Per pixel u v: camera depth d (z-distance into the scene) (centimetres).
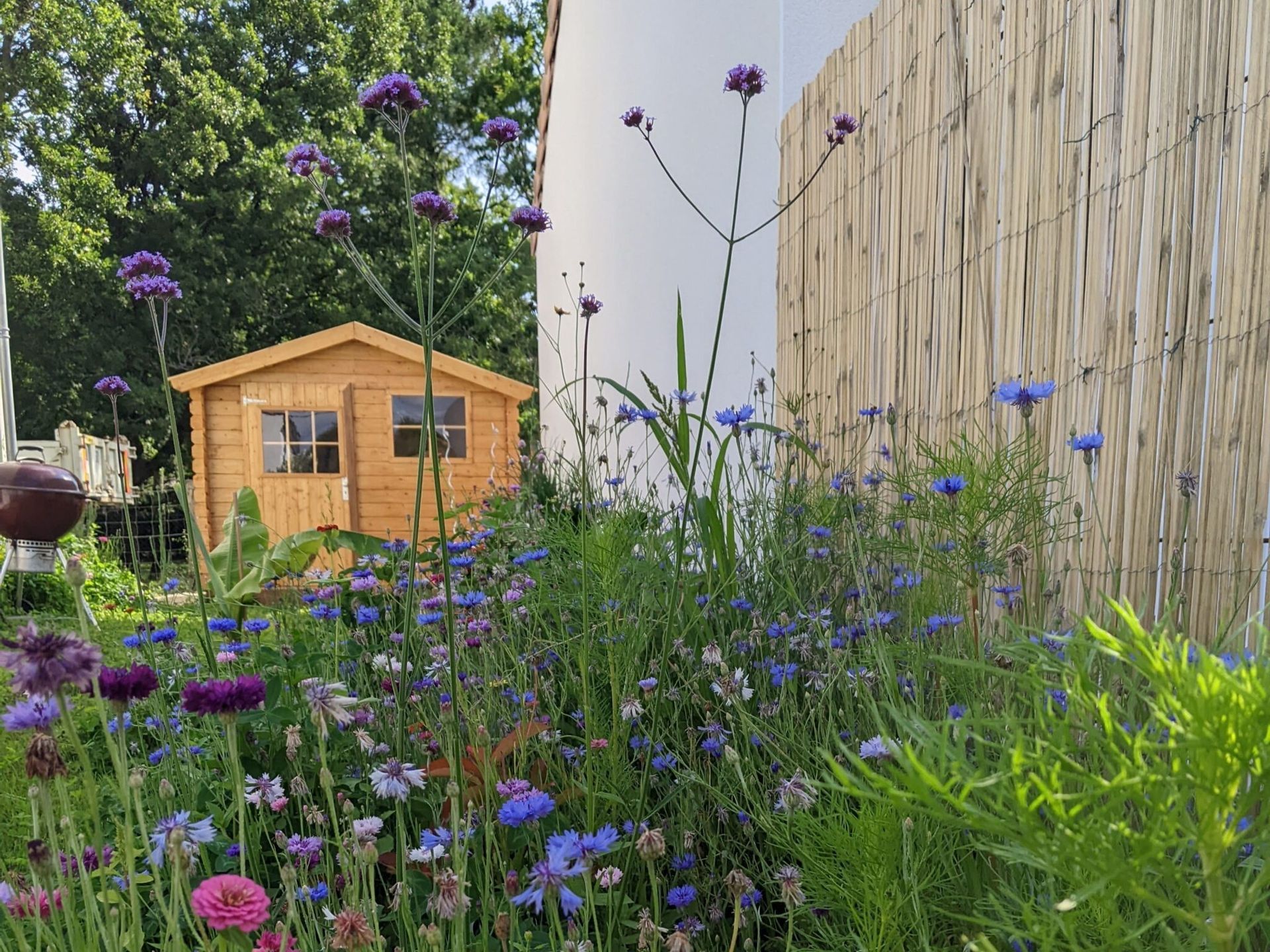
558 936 96
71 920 90
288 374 1034
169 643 220
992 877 102
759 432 356
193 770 174
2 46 1788
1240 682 53
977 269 208
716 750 148
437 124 2148
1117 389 163
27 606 644
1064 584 176
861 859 87
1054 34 180
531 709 169
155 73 1902
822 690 157
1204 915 54
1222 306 141
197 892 72
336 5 2081
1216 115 142
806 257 310
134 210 1814
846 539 217
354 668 223
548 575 229
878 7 255
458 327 2019
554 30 957
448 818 151
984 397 205
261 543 470
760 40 349
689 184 448
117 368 1778
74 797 174
